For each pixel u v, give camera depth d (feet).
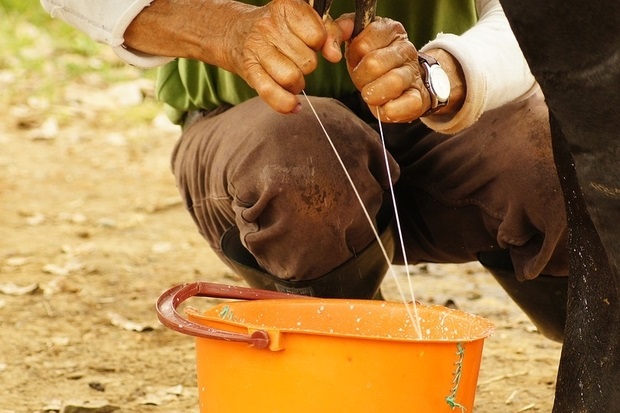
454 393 8.58
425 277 21.07
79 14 10.14
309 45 8.71
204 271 21.15
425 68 9.34
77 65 39.04
